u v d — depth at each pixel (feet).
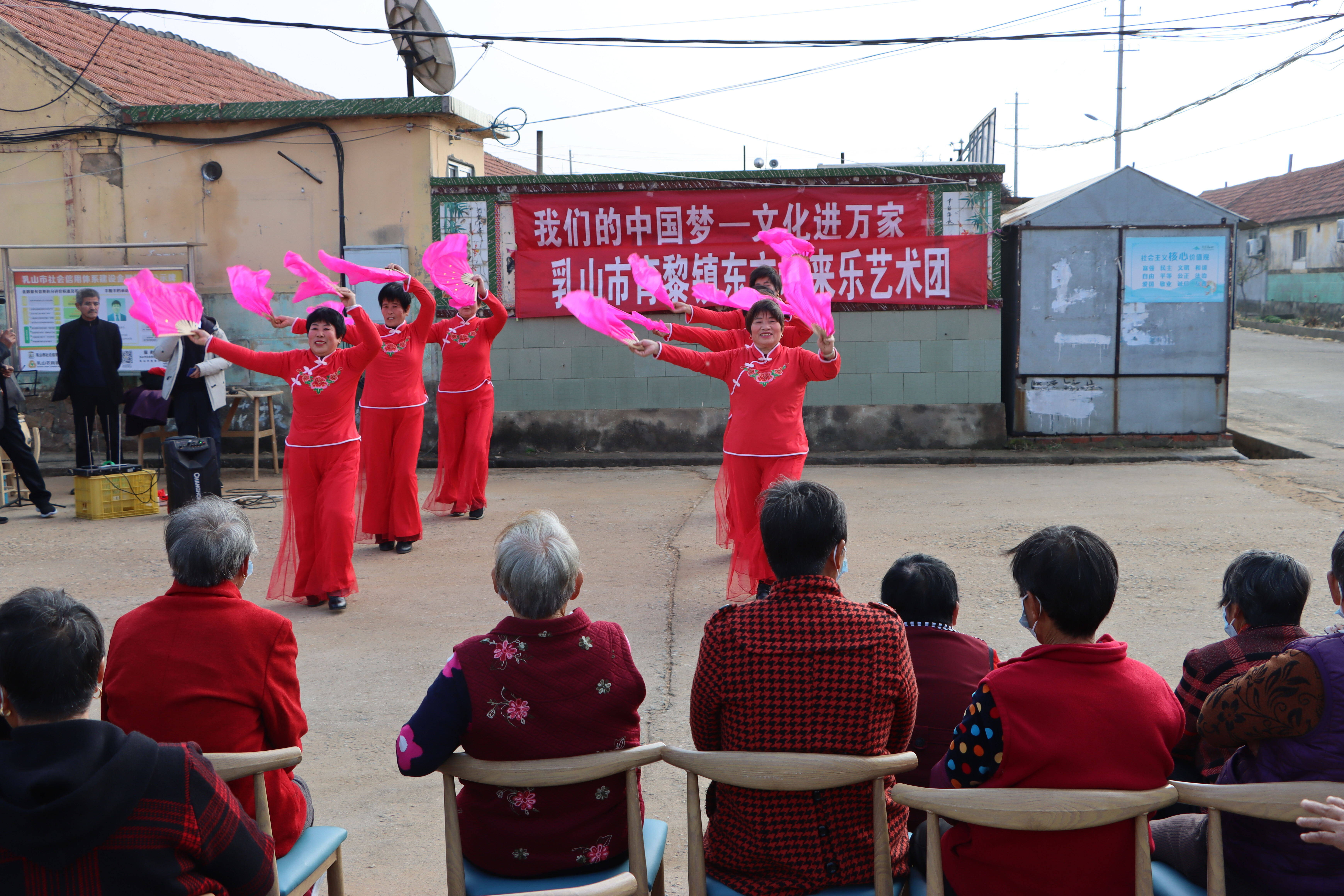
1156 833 8.14
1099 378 34.63
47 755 5.55
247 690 7.91
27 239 35.60
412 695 14.82
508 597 7.70
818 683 7.40
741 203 34.22
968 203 33.88
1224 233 33.76
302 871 7.89
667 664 15.72
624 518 26.40
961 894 7.25
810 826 7.46
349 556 18.98
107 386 29.81
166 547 8.24
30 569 21.89
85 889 5.41
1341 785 6.66
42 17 37.83
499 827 7.67
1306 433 36.42
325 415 18.74
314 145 34.50
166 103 37.70
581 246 34.86
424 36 32.22
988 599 18.52
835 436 35.35
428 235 34.68
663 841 8.48
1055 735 6.84
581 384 35.81
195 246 34.99
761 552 18.52
